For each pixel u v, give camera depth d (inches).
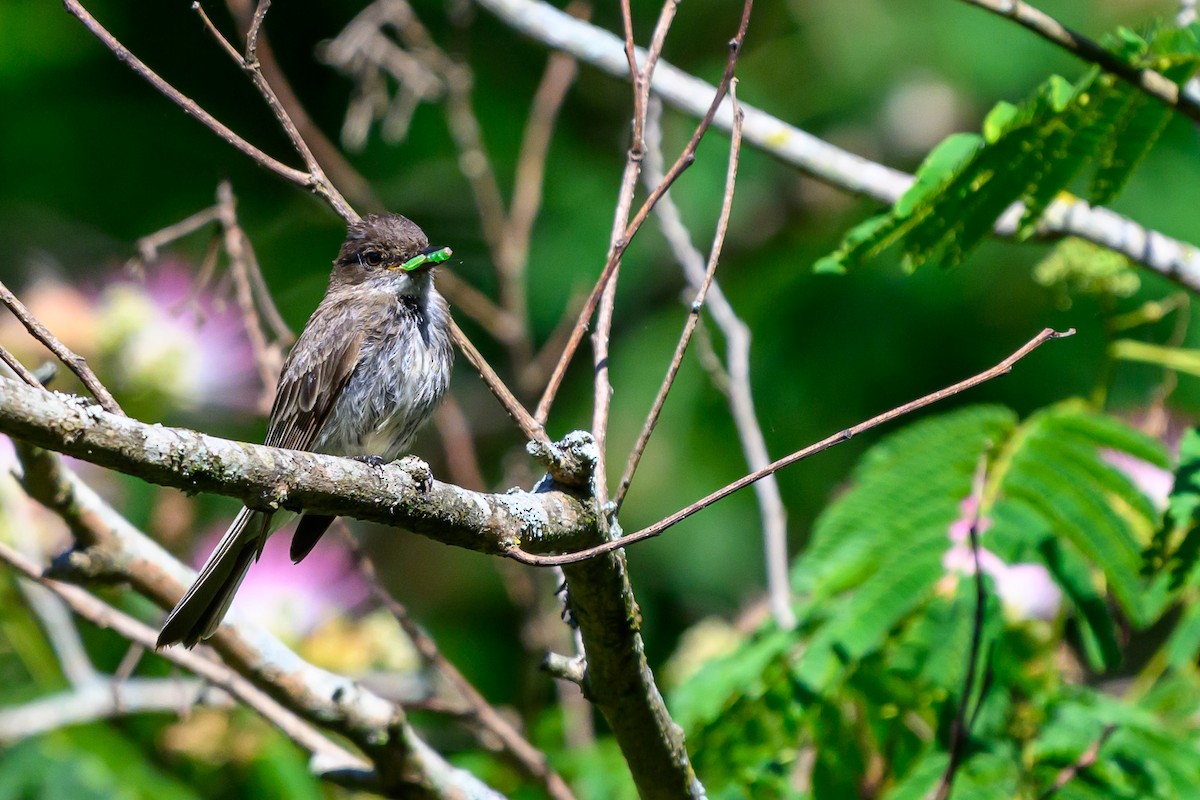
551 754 411.5
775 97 663.1
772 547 387.9
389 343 379.2
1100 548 342.0
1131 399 533.6
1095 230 384.8
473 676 588.4
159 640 304.3
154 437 203.6
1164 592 334.6
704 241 643.5
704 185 647.8
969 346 586.9
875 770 362.6
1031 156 323.0
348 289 390.3
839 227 627.8
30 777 405.4
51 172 632.4
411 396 381.7
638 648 267.0
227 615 320.8
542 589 540.1
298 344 386.0
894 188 396.2
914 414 585.9
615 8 657.6
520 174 550.0
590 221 650.2
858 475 374.0
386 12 503.5
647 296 652.7
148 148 637.3
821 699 337.1
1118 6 600.1
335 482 223.3
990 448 361.4
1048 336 247.6
